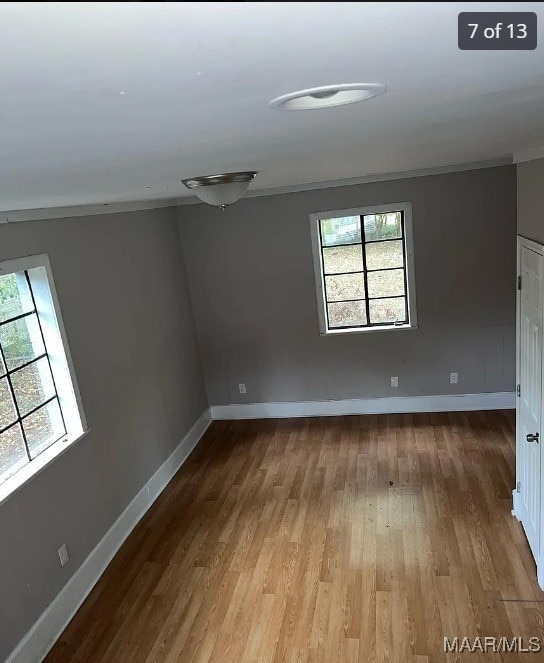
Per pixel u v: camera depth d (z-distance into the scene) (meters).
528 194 3.16
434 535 3.77
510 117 1.41
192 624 3.22
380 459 4.93
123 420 4.29
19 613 2.98
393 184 5.22
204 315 5.93
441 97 0.98
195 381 5.88
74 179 1.74
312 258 5.55
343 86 0.81
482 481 4.38
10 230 3.15
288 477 4.82
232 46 0.56
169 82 0.68
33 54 0.52
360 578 3.43
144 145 1.18
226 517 4.31
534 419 3.26
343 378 5.91
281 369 6.00
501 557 3.46
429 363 5.70
